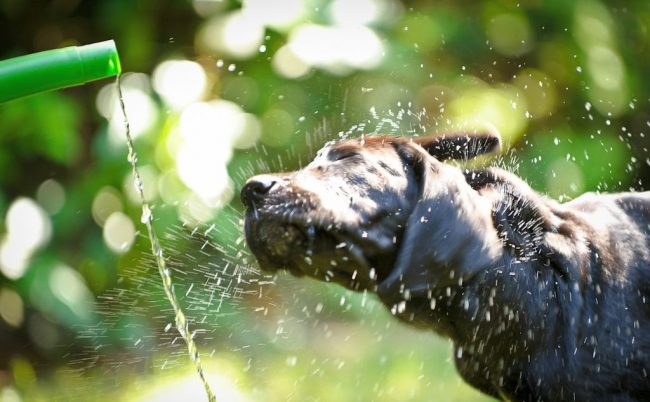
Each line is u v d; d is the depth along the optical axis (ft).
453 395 37.65
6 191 41.16
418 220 20.85
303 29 40.63
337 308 44.83
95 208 39.29
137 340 39.45
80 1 42.55
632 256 23.58
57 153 39.11
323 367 40.50
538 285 22.35
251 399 36.63
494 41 48.06
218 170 39.09
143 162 38.88
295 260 20.88
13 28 43.06
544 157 46.78
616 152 47.47
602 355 22.41
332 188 20.80
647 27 51.26
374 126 36.19
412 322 22.63
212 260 38.47
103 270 39.47
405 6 46.42
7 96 20.26
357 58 40.88
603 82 47.60
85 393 37.17
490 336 22.40
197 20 42.68
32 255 37.86
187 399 36.29
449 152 23.90
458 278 21.07
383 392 38.09
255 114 42.34
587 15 47.42
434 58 47.37
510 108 48.52
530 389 22.63
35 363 39.63
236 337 40.75
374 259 21.13
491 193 22.88
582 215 23.93
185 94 40.04
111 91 40.16
